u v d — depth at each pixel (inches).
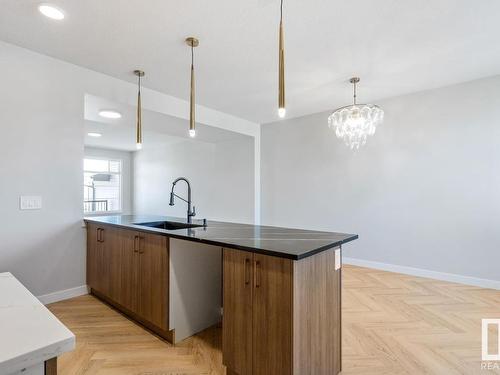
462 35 94.6
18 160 100.3
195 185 257.6
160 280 82.4
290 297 54.5
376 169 159.6
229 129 186.1
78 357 75.2
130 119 158.2
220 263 95.3
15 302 33.6
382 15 83.9
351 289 126.5
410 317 98.8
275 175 203.2
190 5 79.8
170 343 82.2
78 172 115.7
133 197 334.0
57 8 80.8
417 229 146.8
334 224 175.5
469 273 132.7
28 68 102.6
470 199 132.5
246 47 102.5
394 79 130.6
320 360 62.0
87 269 118.0
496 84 126.0
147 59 111.0
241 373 62.7
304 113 183.8
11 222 99.0
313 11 82.0
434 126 141.7
